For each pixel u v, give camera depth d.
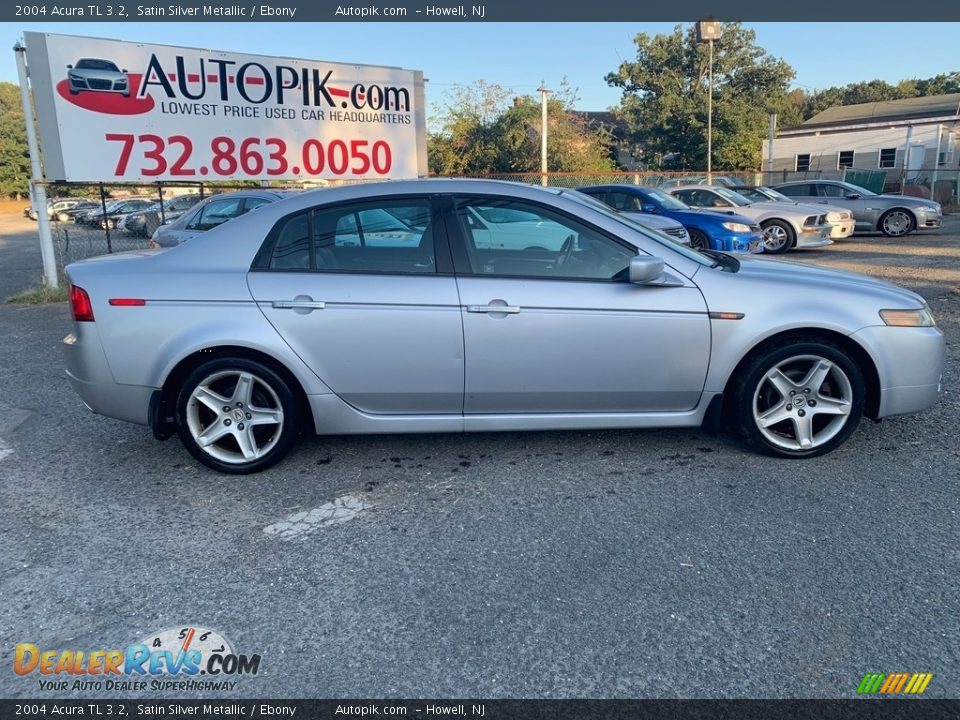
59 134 10.09
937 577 2.85
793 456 3.96
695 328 3.76
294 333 3.74
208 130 11.20
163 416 3.90
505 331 3.73
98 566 3.08
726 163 38.84
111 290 3.77
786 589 2.79
